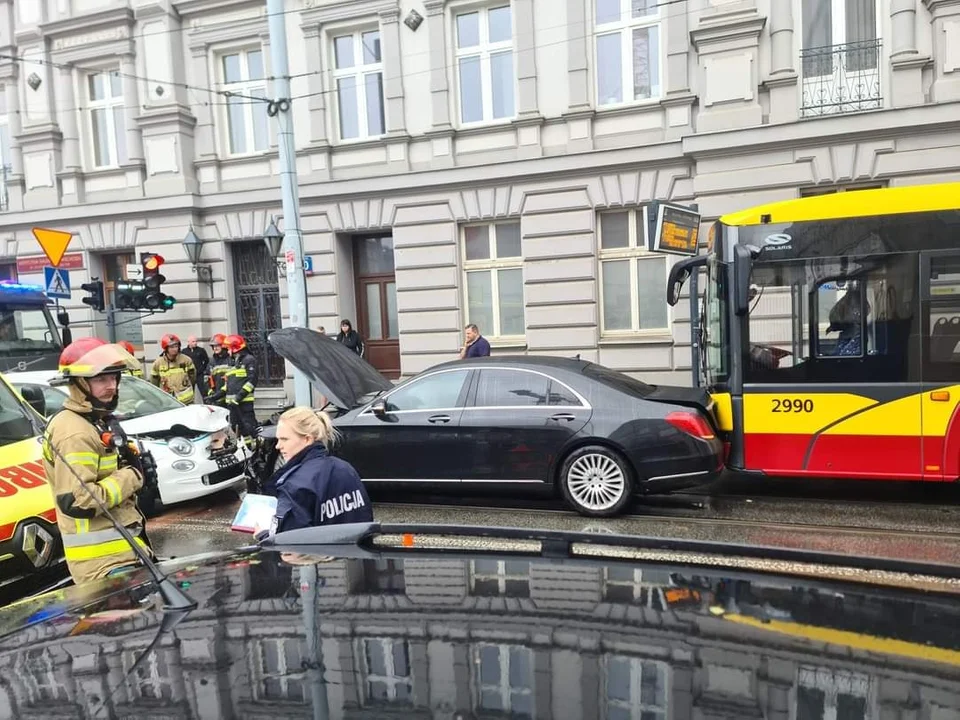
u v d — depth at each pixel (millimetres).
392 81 12594
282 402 13781
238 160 13844
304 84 13195
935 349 5383
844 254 5586
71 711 1138
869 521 5492
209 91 13688
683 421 5566
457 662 1185
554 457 5816
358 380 7035
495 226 12391
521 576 1576
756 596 1365
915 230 5430
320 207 13164
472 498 6645
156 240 14141
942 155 9461
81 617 1595
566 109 11570
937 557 4547
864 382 5555
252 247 14211
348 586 1602
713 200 10555
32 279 15102
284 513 2648
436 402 6199
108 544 2754
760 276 5809
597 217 11625
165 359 10891
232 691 1148
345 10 12719
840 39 10203
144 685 1194
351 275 13695
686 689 1055
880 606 1298
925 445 5410
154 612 1542
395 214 12664
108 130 14867
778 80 10211
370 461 6262
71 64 14617
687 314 11055
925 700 1001
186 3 13664
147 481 2938
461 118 12492
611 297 11766
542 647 1216
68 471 2607
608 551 1715
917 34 9734
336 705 1078
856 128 9688
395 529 2080
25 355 10109
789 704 1002
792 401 5730
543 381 5992
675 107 10953
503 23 12125
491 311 12531
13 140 15203
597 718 993
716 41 10508
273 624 1403
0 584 3160
